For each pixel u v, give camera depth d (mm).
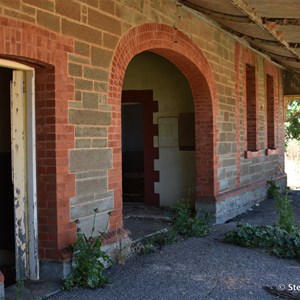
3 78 6336
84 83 5770
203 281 5762
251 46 11875
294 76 16188
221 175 9992
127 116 13961
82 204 5762
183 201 9547
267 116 14703
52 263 5387
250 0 6816
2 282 4543
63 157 5426
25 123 5387
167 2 7758
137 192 12680
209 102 9500
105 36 6145
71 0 5539
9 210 6445
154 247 7227
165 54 8227
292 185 18422
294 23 7980
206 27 9305
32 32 4945
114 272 5973
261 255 6977
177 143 11109
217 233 8445
